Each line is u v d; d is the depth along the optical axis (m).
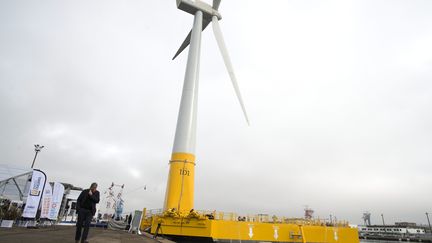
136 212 35.84
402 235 157.62
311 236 40.31
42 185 27.45
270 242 37.31
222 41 54.22
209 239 33.38
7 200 29.23
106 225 49.78
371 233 175.88
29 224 26.67
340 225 45.66
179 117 43.03
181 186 37.97
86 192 11.48
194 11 57.62
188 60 49.09
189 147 40.53
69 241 12.91
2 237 12.90
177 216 33.56
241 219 38.03
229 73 50.72
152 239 21.20
